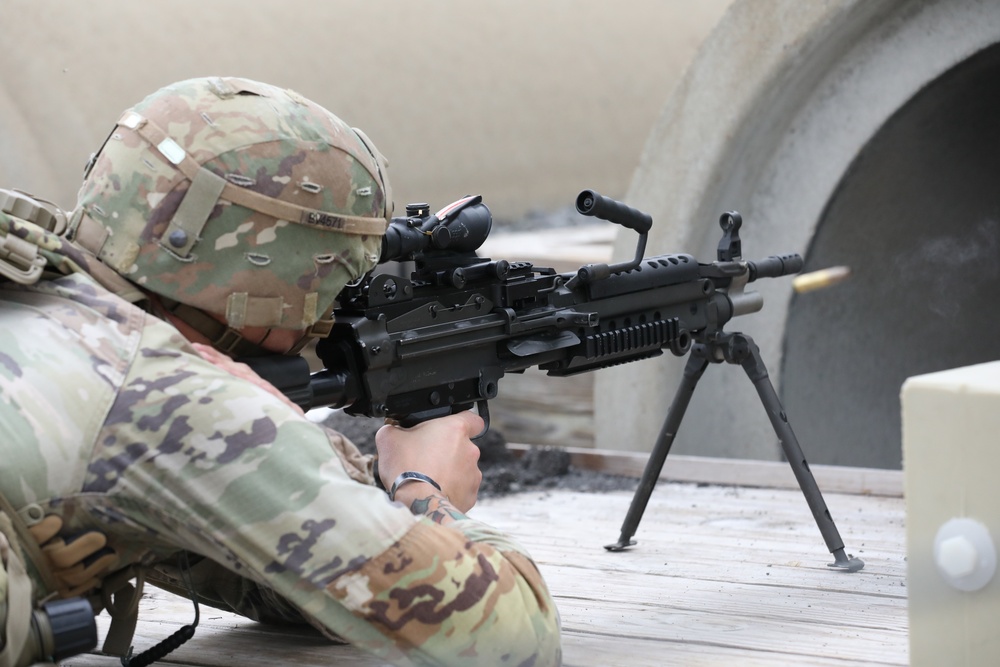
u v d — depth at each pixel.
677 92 7.19
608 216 3.87
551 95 15.44
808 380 7.70
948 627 2.38
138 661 2.89
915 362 8.32
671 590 4.06
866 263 7.67
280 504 2.40
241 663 3.29
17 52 10.36
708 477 6.25
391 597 2.45
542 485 6.43
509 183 15.50
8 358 2.40
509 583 2.61
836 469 5.85
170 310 2.71
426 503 2.91
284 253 2.68
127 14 11.12
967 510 2.32
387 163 3.01
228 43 12.57
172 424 2.39
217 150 2.61
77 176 10.72
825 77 6.93
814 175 7.10
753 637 3.45
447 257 3.53
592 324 3.89
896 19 6.55
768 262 4.60
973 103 6.94
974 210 7.77
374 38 14.12
